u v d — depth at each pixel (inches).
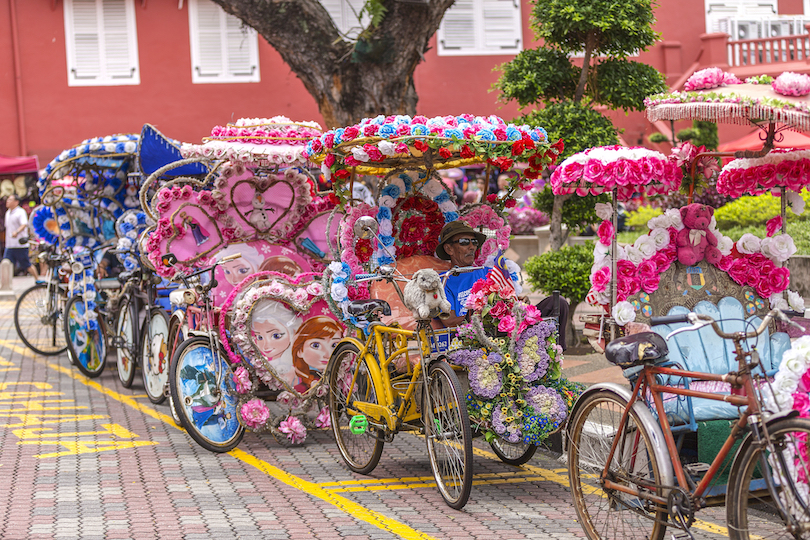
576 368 346.3
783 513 145.0
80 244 388.5
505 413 211.9
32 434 280.1
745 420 149.5
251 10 424.5
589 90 398.9
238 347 262.2
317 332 269.4
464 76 794.8
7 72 757.9
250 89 783.1
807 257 402.6
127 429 288.0
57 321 435.2
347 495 218.1
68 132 765.9
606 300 207.9
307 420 271.1
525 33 800.9
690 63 833.5
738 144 529.3
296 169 303.1
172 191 291.6
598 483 177.0
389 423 219.8
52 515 199.8
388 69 431.5
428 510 205.5
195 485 226.1
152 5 768.9
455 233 245.6
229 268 298.7
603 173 195.8
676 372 161.5
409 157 247.4
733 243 218.1
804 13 866.8
